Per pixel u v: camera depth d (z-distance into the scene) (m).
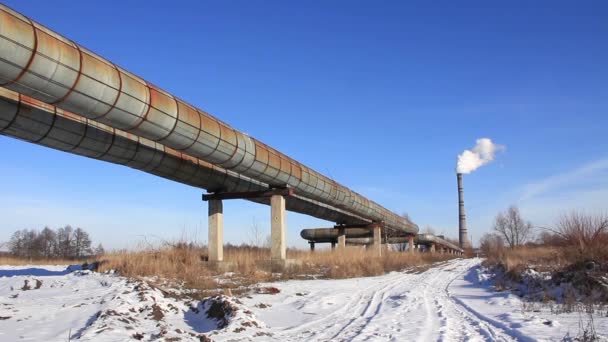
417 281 24.50
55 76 11.59
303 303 14.78
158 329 9.46
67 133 15.45
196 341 8.72
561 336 9.02
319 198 32.12
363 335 9.84
